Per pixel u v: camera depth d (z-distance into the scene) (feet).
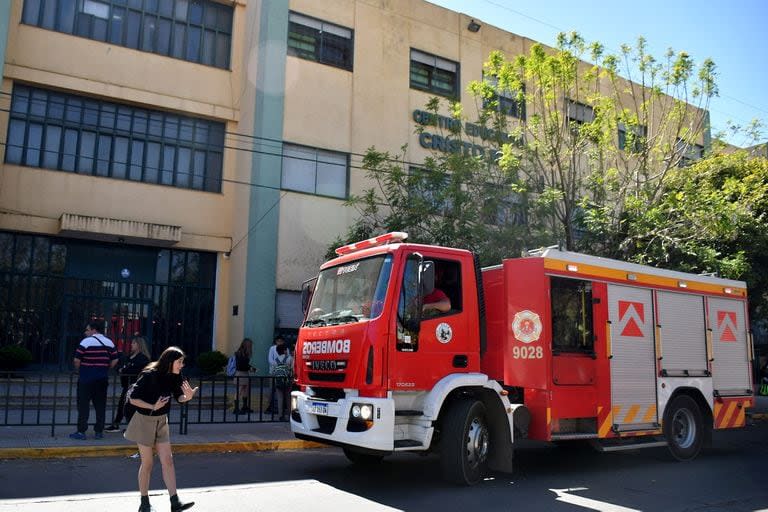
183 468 29.27
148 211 58.34
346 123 63.41
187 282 60.44
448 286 27.40
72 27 56.90
